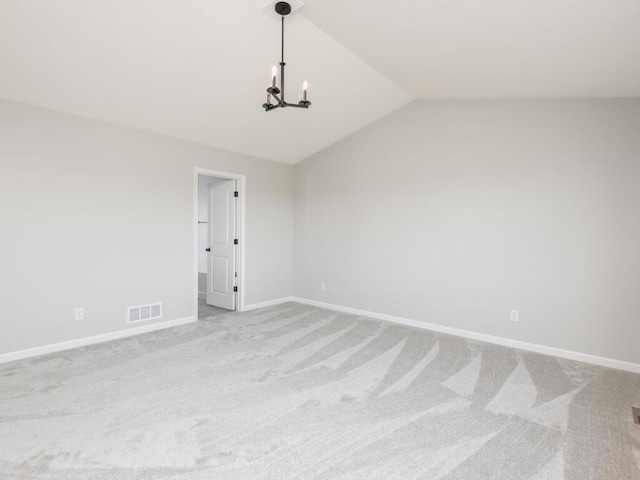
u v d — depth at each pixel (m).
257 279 5.32
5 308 3.04
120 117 3.61
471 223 3.91
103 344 3.56
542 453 1.89
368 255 4.84
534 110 3.49
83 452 1.85
